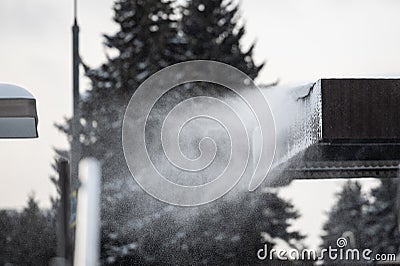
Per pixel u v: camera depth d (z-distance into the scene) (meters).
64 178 10.98
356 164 12.45
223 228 19.03
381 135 10.65
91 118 26.64
